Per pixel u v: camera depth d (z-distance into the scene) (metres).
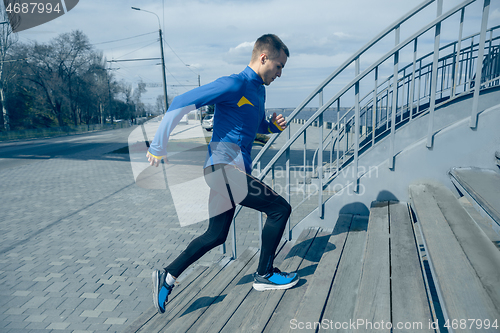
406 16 2.61
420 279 1.73
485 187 2.08
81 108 60.41
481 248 1.65
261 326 1.81
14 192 8.08
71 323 2.74
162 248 4.36
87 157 15.58
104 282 3.45
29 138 39.19
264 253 2.17
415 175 2.83
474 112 2.61
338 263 2.23
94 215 5.96
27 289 3.32
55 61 50.06
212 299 2.28
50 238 4.80
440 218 2.05
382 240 2.19
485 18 2.46
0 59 37.50
